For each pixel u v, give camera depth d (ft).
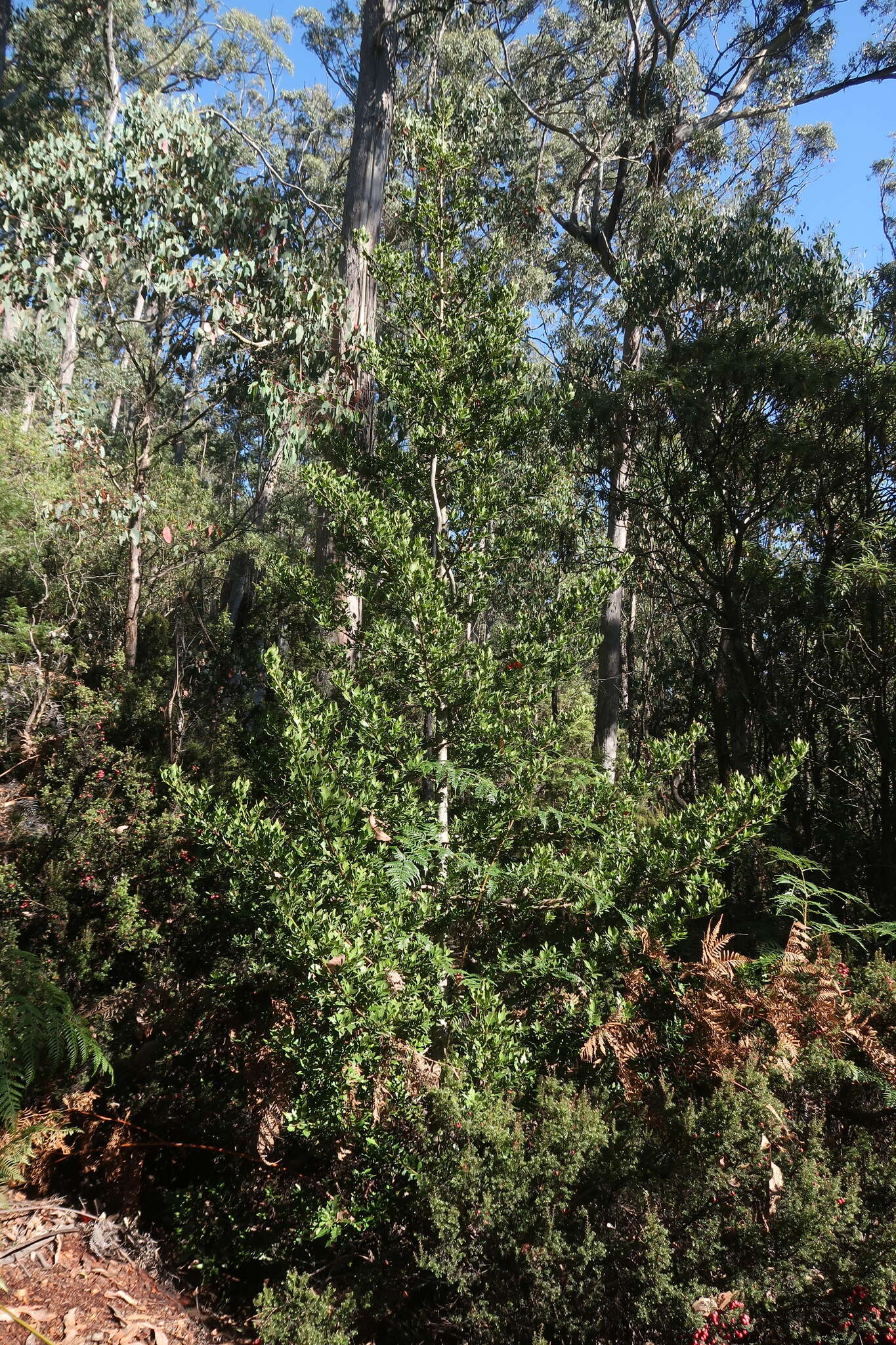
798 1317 6.89
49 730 17.47
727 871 18.37
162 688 20.61
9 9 38.96
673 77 45.47
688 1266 6.98
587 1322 6.91
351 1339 7.64
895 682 22.47
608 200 53.31
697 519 27.53
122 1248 8.87
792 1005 8.55
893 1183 7.41
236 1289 8.86
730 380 23.70
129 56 55.67
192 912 12.12
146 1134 9.96
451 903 9.91
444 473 12.94
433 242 13.61
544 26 49.42
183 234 22.76
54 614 24.99
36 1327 7.55
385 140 24.39
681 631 29.73
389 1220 8.19
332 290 21.95
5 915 11.83
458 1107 7.79
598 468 26.58
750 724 25.34
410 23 29.25
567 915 10.25
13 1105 7.71
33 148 21.93
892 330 26.00
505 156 35.01
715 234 29.71
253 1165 9.43
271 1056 9.52
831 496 23.70
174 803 13.52
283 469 35.60
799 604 23.82
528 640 11.64
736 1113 7.46
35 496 25.70
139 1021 10.76
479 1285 7.45
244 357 24.48
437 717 11.22
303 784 9.52
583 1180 7.43
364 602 12.18
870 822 22.24
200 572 28.58
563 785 11.96
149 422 28.66
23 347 29.81
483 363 12.82
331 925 8.50
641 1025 8.62
